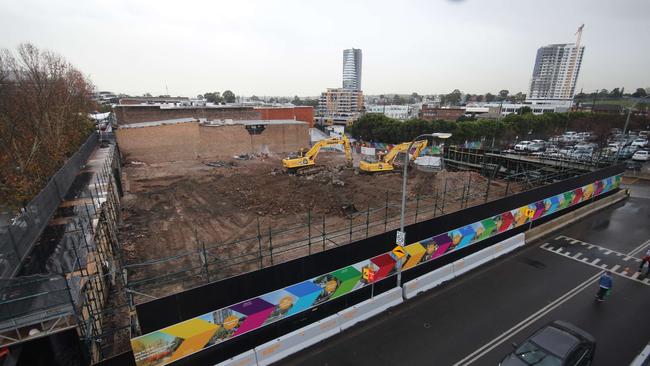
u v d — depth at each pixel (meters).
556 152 44.25
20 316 8.69
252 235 21.19
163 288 14.93
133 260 17.61
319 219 23.73
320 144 38.91
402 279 14.77
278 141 55.53
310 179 35.22
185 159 47.06
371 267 13.36
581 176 23.12
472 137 60.03
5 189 19.00
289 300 11.48
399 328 12.37
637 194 29.78
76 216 16.02
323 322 11.82
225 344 10.53
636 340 11.66
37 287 9.80
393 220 22.62
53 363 9.52
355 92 156.88
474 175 33.09
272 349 10.79
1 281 9.57
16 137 25.05
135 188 31.73
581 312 13.17
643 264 15.91
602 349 11.25
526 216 19.53
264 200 27.95
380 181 33.41
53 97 30.81
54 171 25.86
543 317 12.90
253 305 10.73
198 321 9.81
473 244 17.14
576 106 103.50
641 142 50.19
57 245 13.34
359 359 10.92
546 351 9.60
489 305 13.70
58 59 37.31
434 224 15.02
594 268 16.64
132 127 43.28
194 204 27.34
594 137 60.41
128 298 10.96
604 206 25.95
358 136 72.69
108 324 12.13
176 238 20.77
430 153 46.22
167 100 100.31
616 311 13.25
